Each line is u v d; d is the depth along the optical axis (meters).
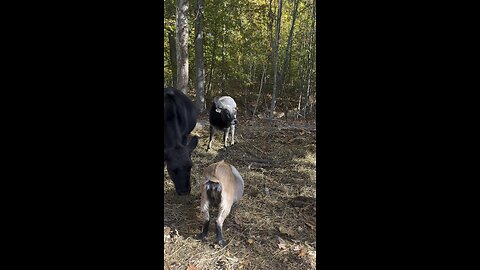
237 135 7.64
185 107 4.51
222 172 3.45
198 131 7.96
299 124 9.79
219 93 15.73
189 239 3.40
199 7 10.80
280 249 3.33
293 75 16.73
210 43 13.34
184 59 8.37
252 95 15.68
